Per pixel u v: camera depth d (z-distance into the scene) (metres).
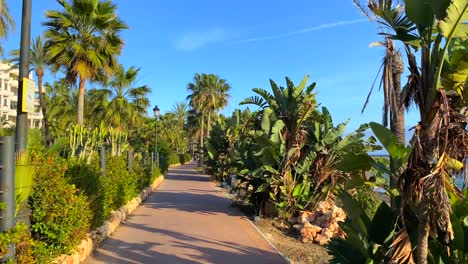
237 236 10.19
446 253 5.27
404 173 4.87
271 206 12.93
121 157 13.83
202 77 51.56
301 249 9.38
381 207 5.58
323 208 11.23
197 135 60.72
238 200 15.88
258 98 13.86
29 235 5.23
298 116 12.43
